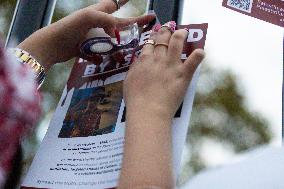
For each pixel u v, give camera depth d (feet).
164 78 3.44
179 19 3.99
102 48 3.74
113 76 3.70
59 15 4.29
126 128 3.34
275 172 2.70
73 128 3.61
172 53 3.49
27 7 4.25
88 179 3.40
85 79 3.76
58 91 3.97
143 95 3.41
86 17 3.70
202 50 3.46
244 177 2.73
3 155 3.20
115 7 3.93
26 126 3.28
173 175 3.19
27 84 3.30
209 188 2.75
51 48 3.76
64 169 3.47
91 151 3.49
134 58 3.70
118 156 3.42
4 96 3.17
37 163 3.53
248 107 3.78
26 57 3.60
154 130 3.27
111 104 3.60
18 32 4.18
